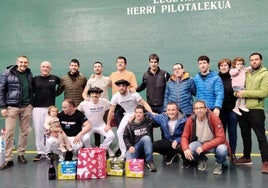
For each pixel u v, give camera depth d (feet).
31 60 32.37
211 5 28.53
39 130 16.38
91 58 31.22
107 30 30.81
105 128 16.38
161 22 29.63
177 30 29.30
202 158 13.91
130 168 13.04
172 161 15.51
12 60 32.76
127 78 18.11
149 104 17.01
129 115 16.12
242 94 13.23
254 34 27.81
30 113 15.87
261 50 27.68
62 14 31.78
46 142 15.55
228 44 28.32
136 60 30.19
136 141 14.56
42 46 32.22
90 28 31.19
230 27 28.25
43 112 16.40
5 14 32.81
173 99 15.60
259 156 16.01
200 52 28.84
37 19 32.30
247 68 14.10
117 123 16.97
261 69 13.26
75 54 31.55
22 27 32.50
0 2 32.83
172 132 14.74
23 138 15.70
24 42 32.48
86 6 31.27
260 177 12.53
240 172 13.30
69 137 15.57
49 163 15.56
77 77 18.15
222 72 14.80
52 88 16.70
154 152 16.38
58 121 15.26
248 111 13.37
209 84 14.47
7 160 14.88
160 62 29.68
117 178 12.87
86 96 17.70
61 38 31.83
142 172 12.88
